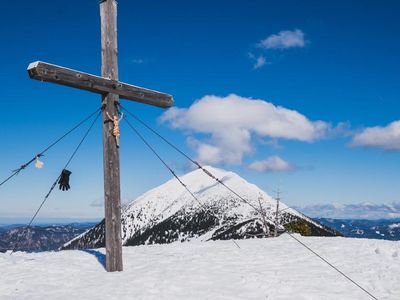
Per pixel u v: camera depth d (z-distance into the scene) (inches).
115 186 523.8
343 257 611.5
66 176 519.2
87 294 428.5
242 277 494.0
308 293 438.3
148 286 455.2
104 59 531.2
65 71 474.6
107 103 521.0
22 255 635.5
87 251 689.6
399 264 563.5
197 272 517.7
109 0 538.3
